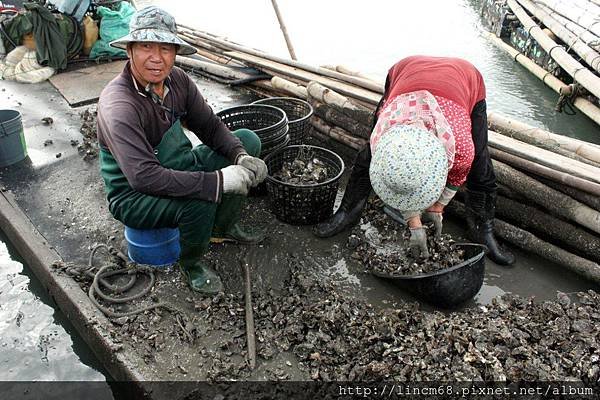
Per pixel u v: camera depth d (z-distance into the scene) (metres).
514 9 9.92
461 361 2.77
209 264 3.57
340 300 3.22
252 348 2.89
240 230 3.74
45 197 4.24
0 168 4.61
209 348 2.94
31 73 6.44
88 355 3.28
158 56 2.75
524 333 2.94
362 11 12.03
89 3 6.87
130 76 2.90
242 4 12.27
